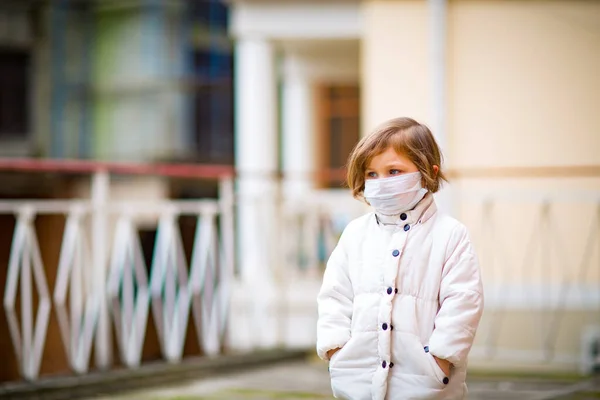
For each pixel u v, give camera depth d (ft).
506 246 29.35
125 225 25.61
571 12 29.40
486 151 29.96
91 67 70.13
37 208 23.32
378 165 13.19
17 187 54.85
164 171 26.48
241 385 25.27
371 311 13.11
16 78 71.00
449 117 30.14
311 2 35.81
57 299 24.13
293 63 41.96
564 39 29.48
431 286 13.01
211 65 69.46
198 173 27.68
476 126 30.07
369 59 31.24
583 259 28.84
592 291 28.63
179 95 68.49
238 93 36.73
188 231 29.81
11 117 71.05
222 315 29.27
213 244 28.48
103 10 69.82
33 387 22.17
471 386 24.56
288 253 35.29
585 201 28.53
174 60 68.54
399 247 13.14
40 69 70.79
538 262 29.09
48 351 28.02
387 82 31.04
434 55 30.12
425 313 12.96
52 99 70.49
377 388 12.87
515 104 29.81
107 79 69.67
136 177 66.74
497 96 29.91
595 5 29.25
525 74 29.73
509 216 29.37
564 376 26.40
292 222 35.50
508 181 29.53
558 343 28.76
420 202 13.34
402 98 30.91
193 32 69.15
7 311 23.11
